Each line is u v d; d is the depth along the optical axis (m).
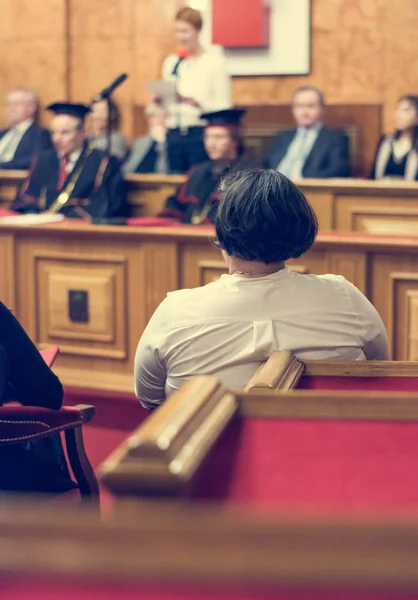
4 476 2.83
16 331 2.61
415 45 8.74
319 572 0.78
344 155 7.80
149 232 4.63
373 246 4.15
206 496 1.17
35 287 4.99
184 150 8.16
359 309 2.31
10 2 9.93
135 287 4.76
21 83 9.98
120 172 7.16
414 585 0.77
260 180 2.23
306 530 0.81
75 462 2.97
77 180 7.12
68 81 9.83
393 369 2.07
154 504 1.02
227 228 2.22
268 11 9.02
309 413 1.45
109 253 4.79
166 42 9.46
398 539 0.79
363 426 1.41
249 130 8.94
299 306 2.25
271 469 1.24
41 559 0.80
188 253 4.63
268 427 1.41
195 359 2.26
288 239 2.21
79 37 9.77
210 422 1.28
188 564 0.79
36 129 9.20
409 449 1.32
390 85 8.84
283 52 9.04
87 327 4.88
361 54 8.90
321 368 2.09
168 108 8.20
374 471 1.25
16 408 2.70
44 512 0.84
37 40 9.87
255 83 9.20
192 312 2.26
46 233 4.90
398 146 7.68
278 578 0.78
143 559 0.79
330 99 9.03
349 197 6.09
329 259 4.26
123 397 4.77
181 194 6.76
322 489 1.19
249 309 2.23
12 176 7.79
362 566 0.78
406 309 4.18
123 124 9.68
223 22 9.00
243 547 0.80
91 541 0.81
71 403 4.76
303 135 7.87
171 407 1.24
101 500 3.29
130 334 4.80
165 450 1.05
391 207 6.00
